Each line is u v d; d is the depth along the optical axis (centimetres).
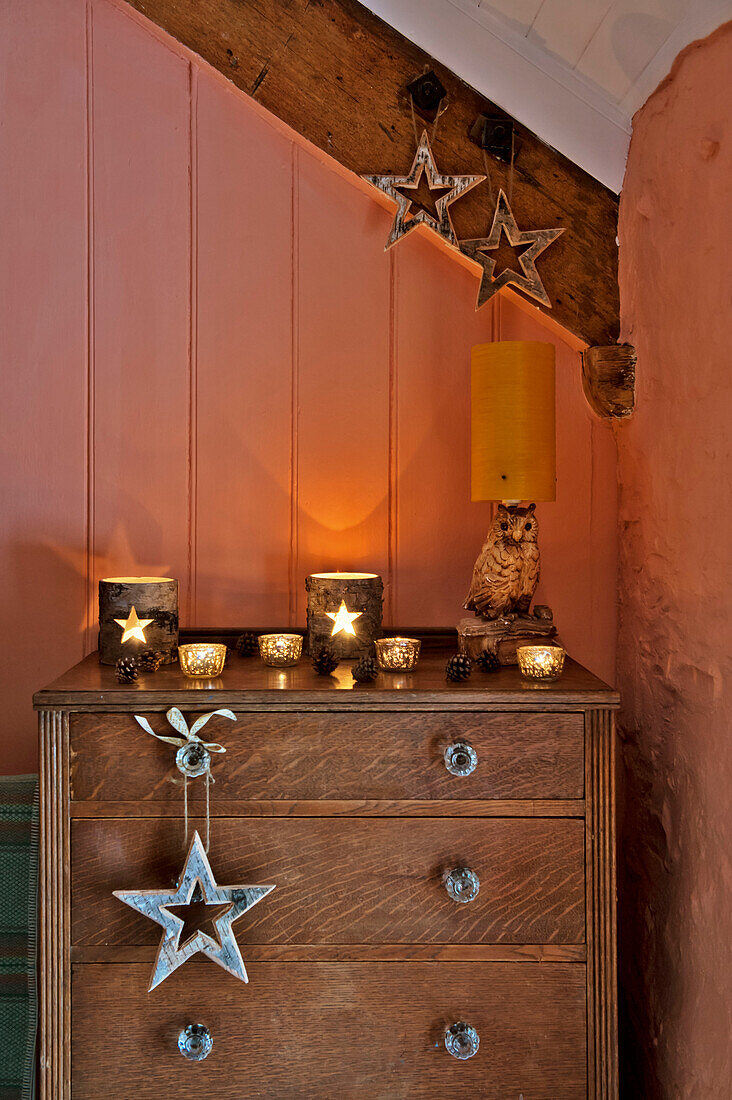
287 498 143
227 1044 104
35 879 120
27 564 141
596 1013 104
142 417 142
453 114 134
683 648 115
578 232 136
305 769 104
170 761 103
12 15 139
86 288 141
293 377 143
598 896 104
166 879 103
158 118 141
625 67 126
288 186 142
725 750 101
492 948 104
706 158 106
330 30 134
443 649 139
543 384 120
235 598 143
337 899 104
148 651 118
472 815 104
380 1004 104
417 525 145
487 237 135
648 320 127
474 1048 101
